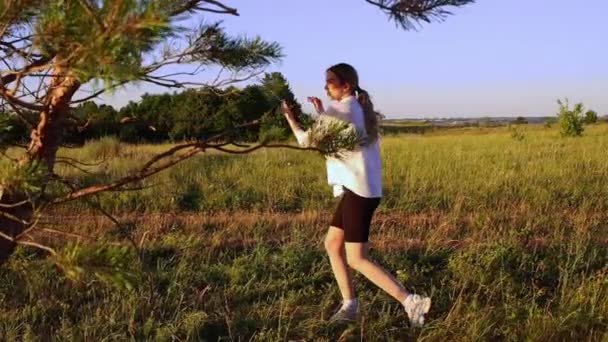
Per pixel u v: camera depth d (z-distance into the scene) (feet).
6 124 7.75
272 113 8.82
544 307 15.08
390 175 32.68
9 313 13.89
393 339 13.46
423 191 28.43
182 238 19.88
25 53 6.07
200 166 34.53
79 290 15.06
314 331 13.76
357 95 13.24
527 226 22.09
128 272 6.01
